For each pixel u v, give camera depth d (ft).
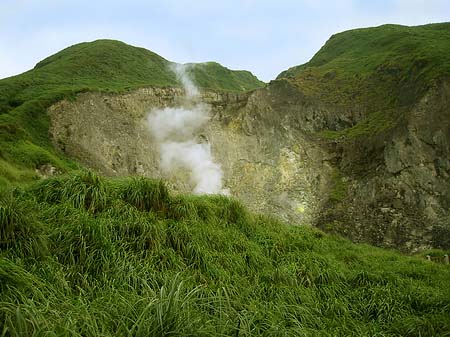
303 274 30.07
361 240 138.31
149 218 27.76
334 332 21.13
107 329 15.14
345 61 249.34
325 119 194.29
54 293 17.44
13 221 20.94
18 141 111.04
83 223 23.48
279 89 199.52
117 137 159.63
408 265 46.47
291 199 161.99
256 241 35.32
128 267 21.63
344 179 164.45
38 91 166.91
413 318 23.94
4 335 12.96
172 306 15.88
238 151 179.93
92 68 228.22
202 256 26.50
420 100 163.63
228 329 17.39
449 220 138.21
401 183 150.82
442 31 248.73
